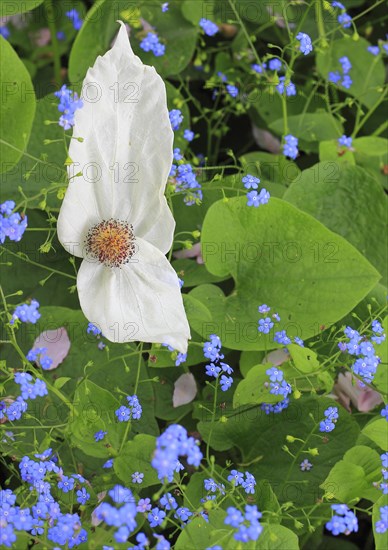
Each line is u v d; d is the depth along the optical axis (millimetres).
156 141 639
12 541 576
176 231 766
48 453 624
